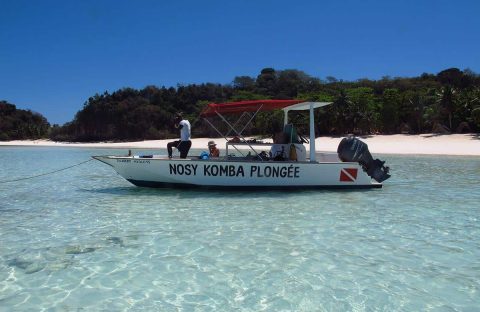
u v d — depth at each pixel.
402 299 4.33
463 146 38.44
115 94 89.50
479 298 4.35
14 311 4.08
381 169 11.37
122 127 81.62
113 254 5.76
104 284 4.73
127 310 4.09
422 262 5.43
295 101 10.54
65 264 5.37
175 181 10.41
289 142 11.05
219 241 6.35
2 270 5.15
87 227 7.28
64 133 91.62
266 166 10.32
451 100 52.62
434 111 54.53
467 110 51.28
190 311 4.06
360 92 64.25
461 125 50.88
